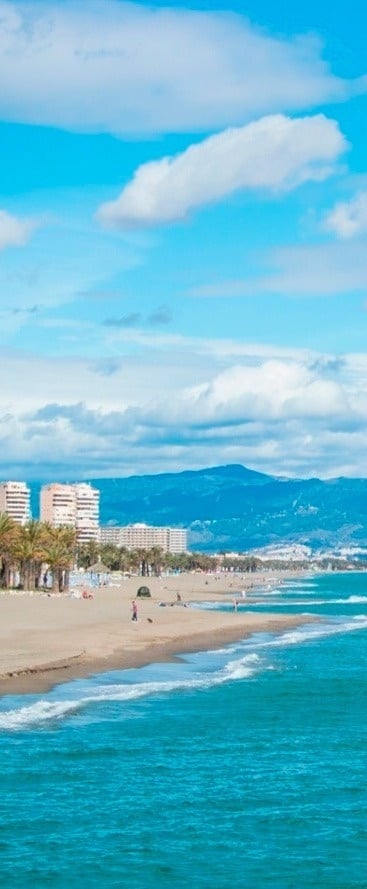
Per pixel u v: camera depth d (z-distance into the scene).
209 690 58.06
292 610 162.62
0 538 167.62
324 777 36.75
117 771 36.88
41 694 52.94
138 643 83.88
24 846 28.39
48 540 177.50
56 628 93.38
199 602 185.88
